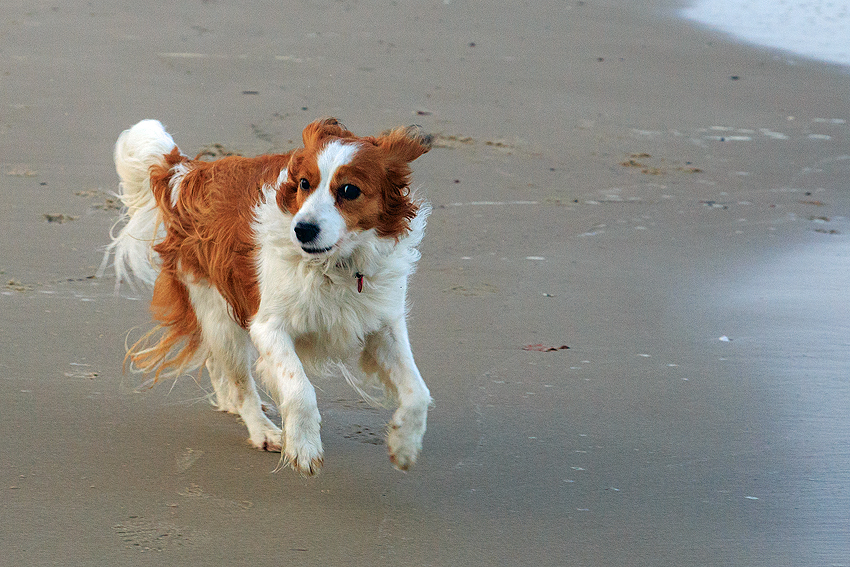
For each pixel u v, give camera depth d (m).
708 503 5.30
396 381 5.54
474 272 8.85
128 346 7.04
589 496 5.36
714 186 11.89
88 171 10.76
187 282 6.24
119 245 6.71
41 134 11.86
